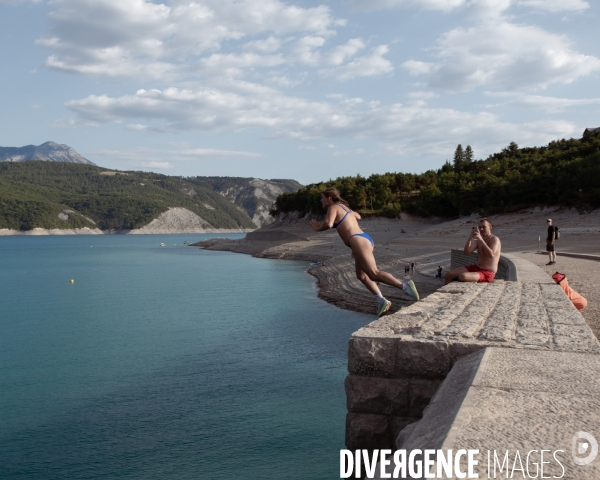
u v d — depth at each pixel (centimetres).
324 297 3922
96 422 1499
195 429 1430
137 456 1277
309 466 1208
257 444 1330
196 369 2023
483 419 309
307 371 1952
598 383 378
